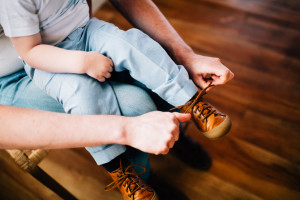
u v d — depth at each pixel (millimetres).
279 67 1574
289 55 1630
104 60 662
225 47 1666
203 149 1228
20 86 771
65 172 1212
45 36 717
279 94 1458
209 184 1177
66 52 654
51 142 517
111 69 678
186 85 685
